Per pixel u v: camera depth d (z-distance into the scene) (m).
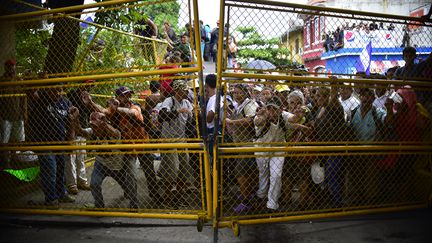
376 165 4.67
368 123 4.64
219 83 3.71
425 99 4.77
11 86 4.38
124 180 4.55
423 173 4.75
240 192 4.82
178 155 4.97
